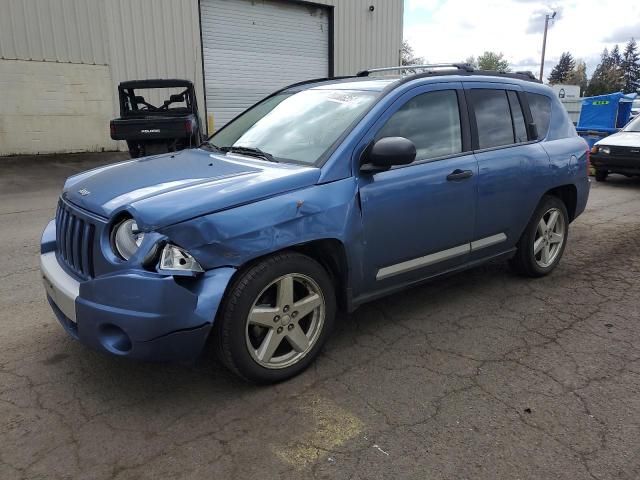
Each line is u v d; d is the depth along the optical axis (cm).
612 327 405
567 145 511
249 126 429
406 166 373
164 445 266
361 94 389
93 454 259
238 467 251
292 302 318
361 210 343
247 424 283
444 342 378
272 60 1866
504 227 453
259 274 299
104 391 314
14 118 1426
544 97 508
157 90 1623
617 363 349
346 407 298
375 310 434
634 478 245
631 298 463
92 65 1506
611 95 1658
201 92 1706
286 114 412
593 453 261
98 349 284
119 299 269
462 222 411
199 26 1661
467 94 426
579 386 321
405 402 304
